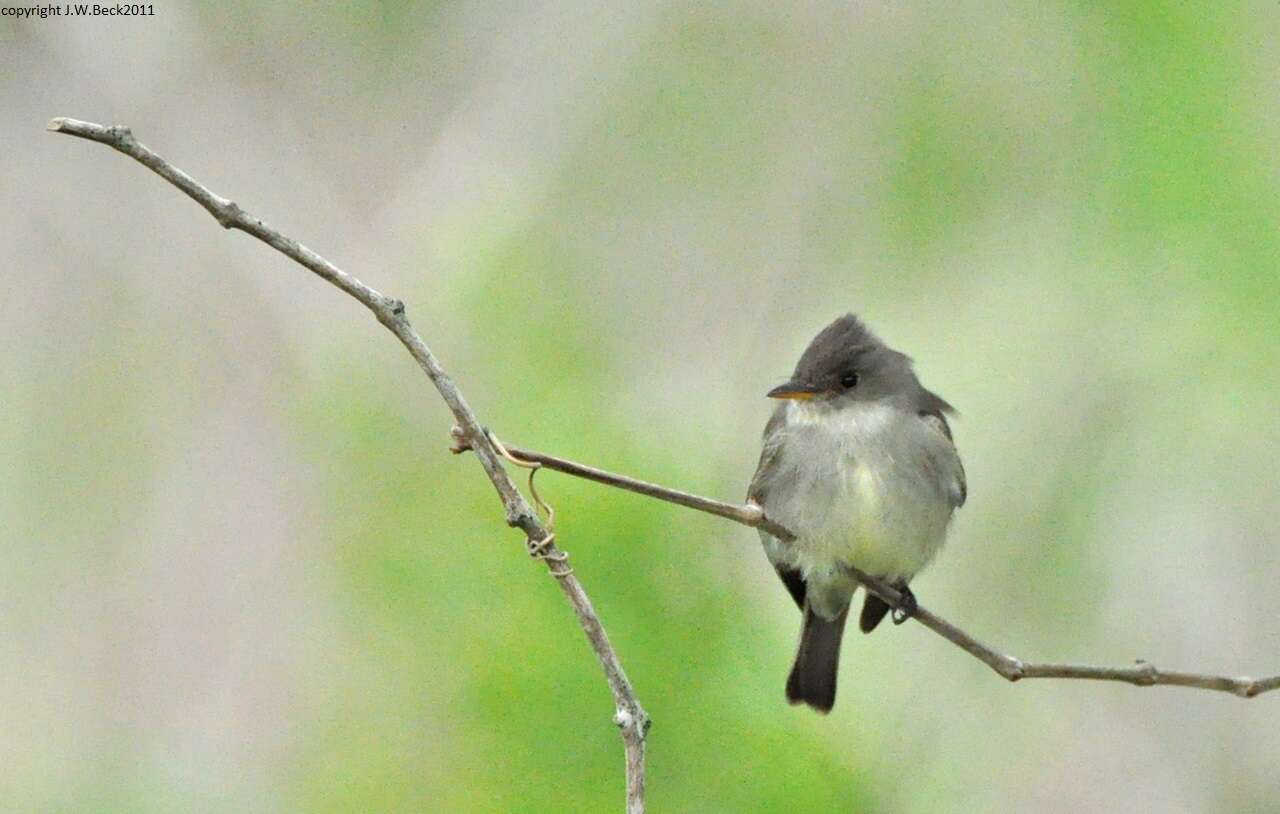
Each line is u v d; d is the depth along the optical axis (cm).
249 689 1141
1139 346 1120
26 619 1170
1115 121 1119
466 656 878
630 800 620
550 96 1231
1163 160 1095
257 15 1259
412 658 888
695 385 1188
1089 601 1115
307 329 1183
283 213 1206
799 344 1195
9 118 1246
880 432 930
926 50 1199
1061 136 1162
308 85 1252
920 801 990
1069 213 1147
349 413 953
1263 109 1082
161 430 1205
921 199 1187
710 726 873
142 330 1223
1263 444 1115
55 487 1198
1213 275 1087
